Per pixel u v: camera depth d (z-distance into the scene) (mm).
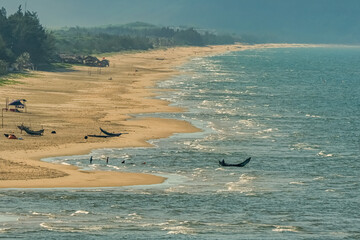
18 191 127312
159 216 116500
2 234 103625
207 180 144000
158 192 131875
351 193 137125
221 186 139125
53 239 102188
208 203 125500
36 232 105125
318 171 157625
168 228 110125
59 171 143875
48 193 127062
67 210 117438
